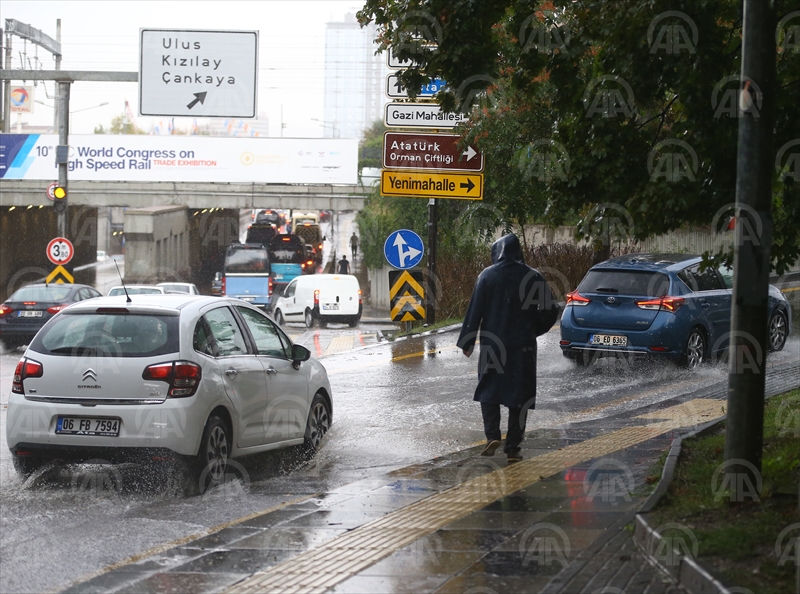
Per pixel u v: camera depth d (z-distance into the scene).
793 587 4.34
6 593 5.22
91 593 5.14
